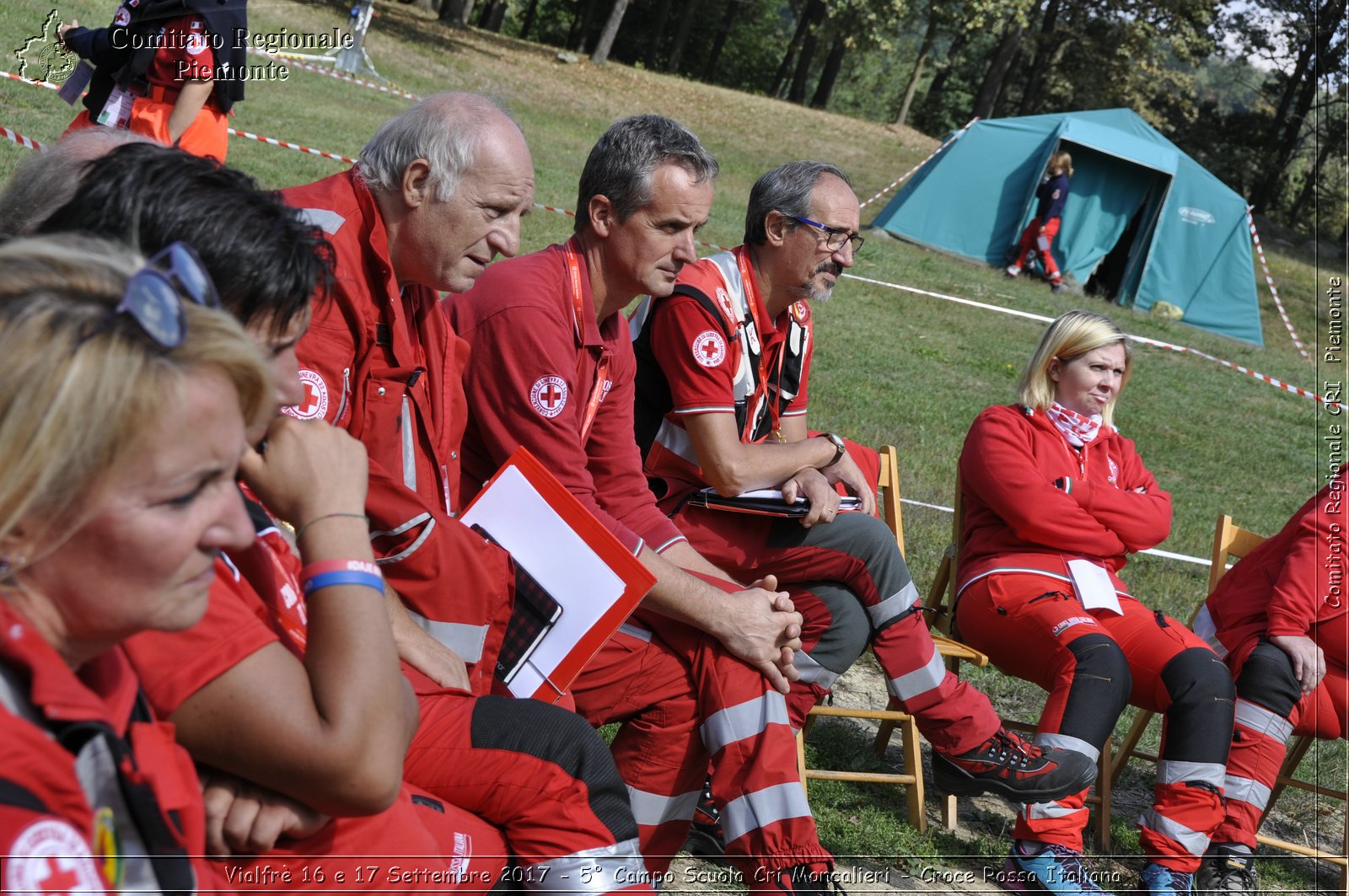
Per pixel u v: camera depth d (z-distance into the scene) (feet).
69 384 3.70
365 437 8.24
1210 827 12.47
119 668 4.68
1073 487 13.56
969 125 65.46
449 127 8.19
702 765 10.06
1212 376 49.88
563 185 50.85
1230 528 15.37
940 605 14.82
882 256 58.29
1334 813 16.08
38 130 28.22
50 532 3.90
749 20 177.99
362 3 69.31
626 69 113.29
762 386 12.16
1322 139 127.24
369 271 8.26
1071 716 12.30
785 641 10.00
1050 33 137.90
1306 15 131.54
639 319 11.79
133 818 4.32
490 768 7.29
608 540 8.40
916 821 13.14
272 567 6.10
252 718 5.17
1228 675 12.84
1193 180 62.28
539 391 9.52
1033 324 51.83
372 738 5.38
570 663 8.37
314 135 41.98
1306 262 96.78
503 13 153.89
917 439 29.58
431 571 7.84
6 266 3.80
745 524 11.67
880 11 125.49
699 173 10.11
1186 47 136.46
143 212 5.31
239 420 4.18
